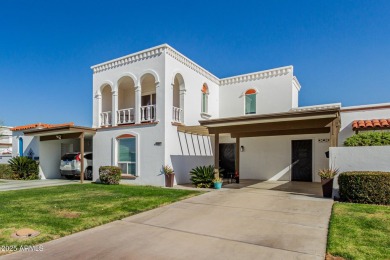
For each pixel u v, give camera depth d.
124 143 15.44
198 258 4.51
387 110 13.09
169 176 13.33
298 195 10.34
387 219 6.50
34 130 17.14
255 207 8.27
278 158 16.59
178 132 14.87
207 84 18.23
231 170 18.16
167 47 14.25
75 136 16.39
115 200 9.38
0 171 19.42
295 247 4.95
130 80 16.48
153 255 4.64
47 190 12.08
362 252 4.55
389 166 9.01
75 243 5.22
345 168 9.68
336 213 7.13
